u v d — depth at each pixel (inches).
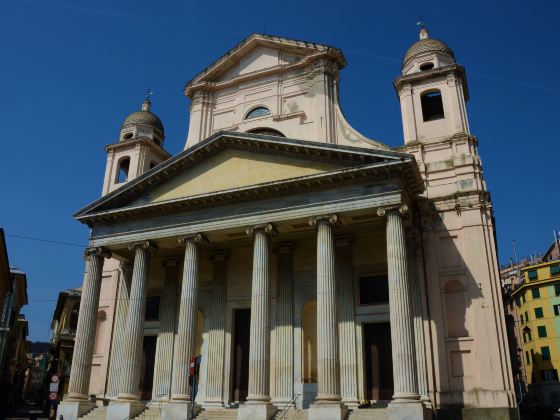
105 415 1007.6
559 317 2405.3
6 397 2298.2
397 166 899.4
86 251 1134.4
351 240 1083.9
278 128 1245.7
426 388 932.6
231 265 1195.9
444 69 1152.8
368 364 1024.2
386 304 1033.5
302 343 1068.5
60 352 2049.7
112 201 1138.0
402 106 1179.9
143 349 1229.1
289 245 1131.9
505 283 3149.6
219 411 961.5
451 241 1026.7
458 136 1087.0
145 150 1475.1
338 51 1253.1
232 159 1061.8
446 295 1004.6
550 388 2347.4
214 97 1378.0
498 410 887.1
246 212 1007.6
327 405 824.9
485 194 1035.3
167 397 1112.2
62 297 2239.2
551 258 3034.0
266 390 898.7
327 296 890.1
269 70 1305.4
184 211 1067.9
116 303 1307.8
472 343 951.6
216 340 1130.0
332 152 953.5
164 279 1244.5
